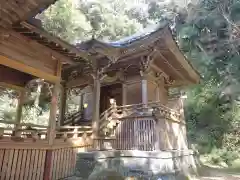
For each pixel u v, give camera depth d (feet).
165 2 80.53
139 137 29.37
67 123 44.19
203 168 42.47
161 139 28.55
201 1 68.49
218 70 64.03
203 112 61.36
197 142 59.11
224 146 53.98
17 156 19.16
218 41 65.82
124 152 28.09
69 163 25.59
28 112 53.26
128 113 31.53
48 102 55.67
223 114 58.39
